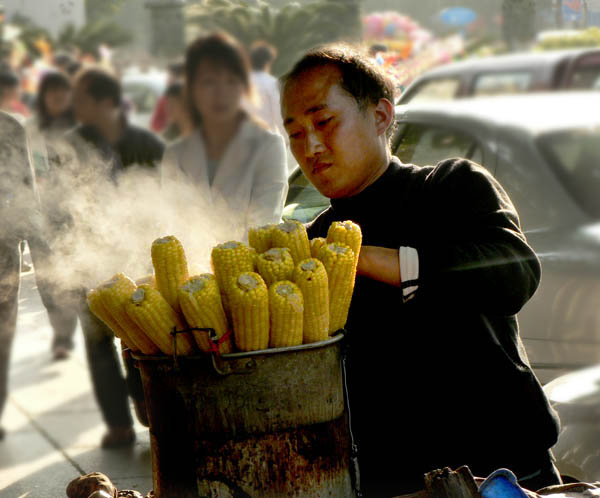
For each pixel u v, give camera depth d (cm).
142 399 338
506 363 178
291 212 384
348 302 158
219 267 151
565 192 336
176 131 314
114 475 326
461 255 163
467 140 371
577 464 251
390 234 182
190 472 150
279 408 147
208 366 145
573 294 316
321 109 179
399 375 179
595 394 259
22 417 354
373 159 184
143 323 147
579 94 383
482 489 155
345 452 156
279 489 148
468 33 531
